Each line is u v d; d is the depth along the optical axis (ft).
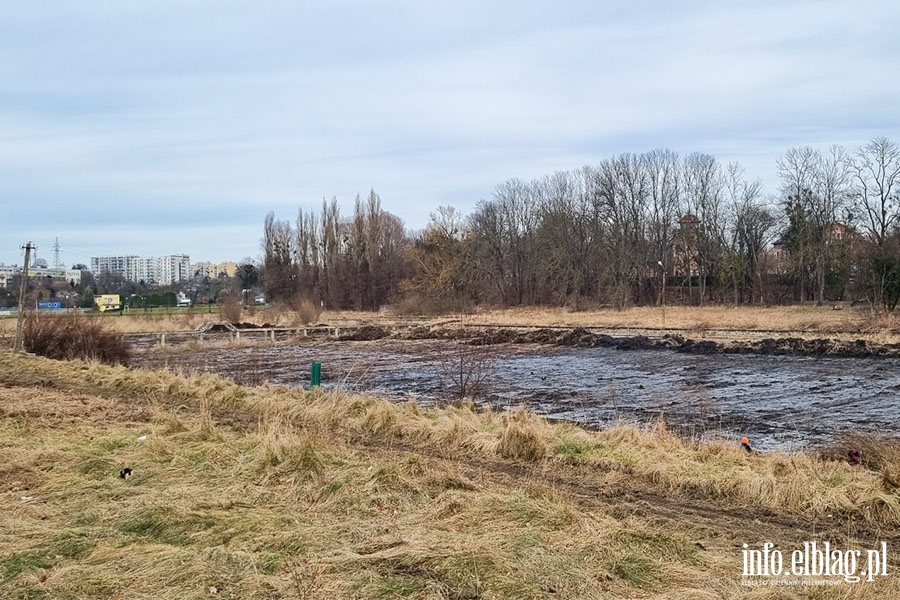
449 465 28.58
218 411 46.03
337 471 26.12
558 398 59.47
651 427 40.65
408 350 110.52
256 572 17.11
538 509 21.97
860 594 16.60
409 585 16.24
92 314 115.75
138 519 21.16
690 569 18.17
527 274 238.68
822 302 186.50
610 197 231.50
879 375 71.15
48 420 39.19
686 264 228.63
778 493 25.08
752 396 59.62
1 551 18.66
